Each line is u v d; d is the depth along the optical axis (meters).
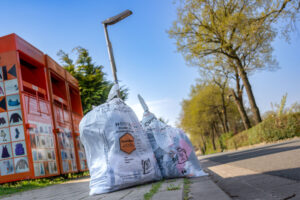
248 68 22.92
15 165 9.53
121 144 4.13
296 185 3.19
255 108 23.00
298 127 17.64
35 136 10.15
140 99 5.12
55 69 13.66
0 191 7.94
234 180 4.70
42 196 5.47
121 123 4.26
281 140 18.88
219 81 35.91
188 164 4.62
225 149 38.91
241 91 28.45
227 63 24.73
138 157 4.25
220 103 42.31
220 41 22.05
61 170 11.66
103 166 4.02
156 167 4.48
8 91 9.89
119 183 3.96
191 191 3.13
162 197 2.77
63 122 13.23
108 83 20.44
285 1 16.69
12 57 10.07
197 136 60.91
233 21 18.94
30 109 10.22
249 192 3.26
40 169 9.99
